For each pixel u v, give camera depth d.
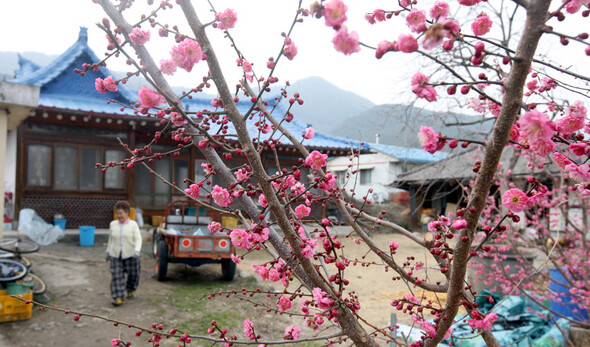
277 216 1.34
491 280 5.71
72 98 12.22
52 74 12.04
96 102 12.42
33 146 11.40
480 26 1.24
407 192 22.95
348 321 1.46
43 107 10.46
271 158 13.20
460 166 9.69
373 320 5.64
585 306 4.08
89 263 8.16
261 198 1.81
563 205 4.80
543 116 0.93
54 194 11.57
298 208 1.73
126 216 5.93
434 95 1.06
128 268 6.00
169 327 5.07
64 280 6.84
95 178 12.09
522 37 0.98
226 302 6.16
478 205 1.06
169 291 6.61
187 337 1.56
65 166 11.73
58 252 8.95
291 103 1.63
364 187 24.55
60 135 11.63
